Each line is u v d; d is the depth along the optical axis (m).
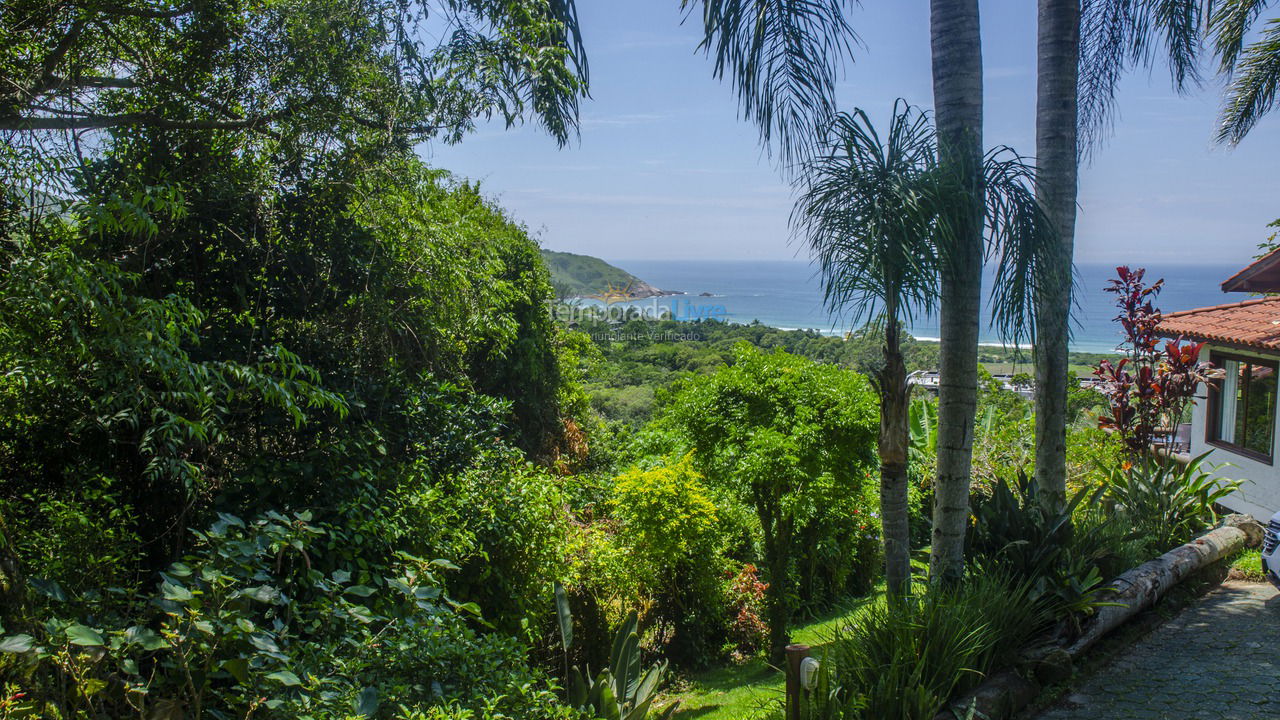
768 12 5.34
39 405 4.35
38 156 4.51
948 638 4.33
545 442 16.38
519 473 6.98
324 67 5.86
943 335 5.21
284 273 6.01
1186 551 6.32
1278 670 4.66
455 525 5.96
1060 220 6.74
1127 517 7.14
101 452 4.86
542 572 6.87
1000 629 4.61
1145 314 8.75
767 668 9.41
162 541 5.08
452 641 3.88
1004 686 4.33
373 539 5.11
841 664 4.34
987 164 4.82
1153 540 6.75
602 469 17.31
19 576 3.04
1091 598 5.03
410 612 3.97
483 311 7.54
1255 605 5.85
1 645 2.46
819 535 11.48
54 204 4.41
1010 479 8.03
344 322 6.12
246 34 5.72
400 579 4.00
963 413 5.19
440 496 5.92
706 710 7.64
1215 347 10.59
